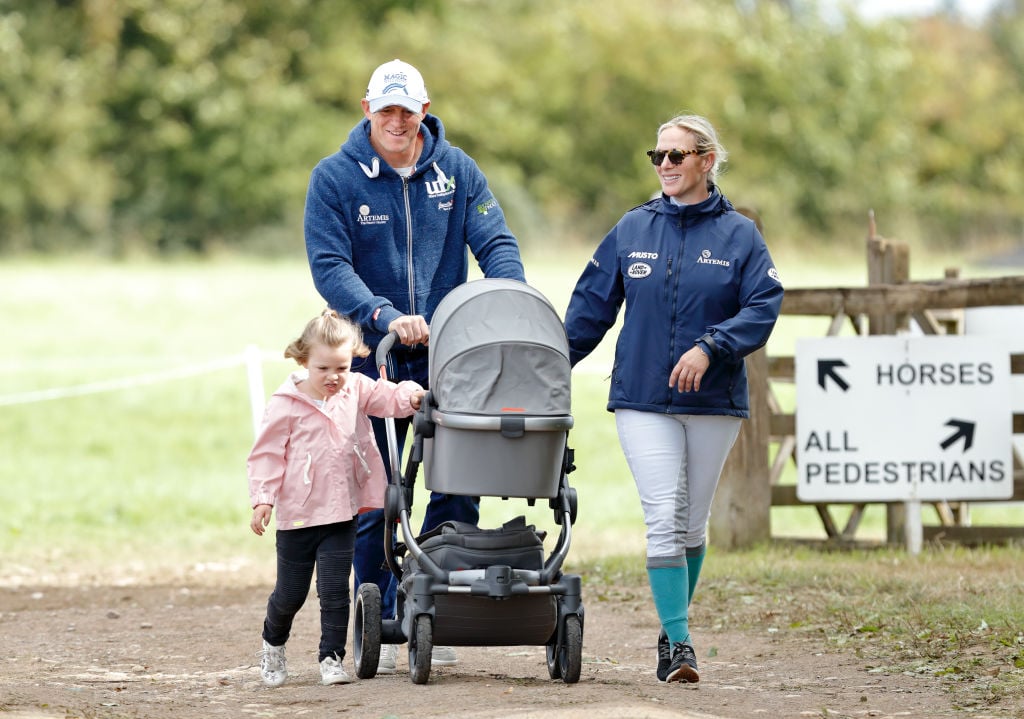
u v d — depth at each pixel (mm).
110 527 44281
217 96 151000
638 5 169250
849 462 35344
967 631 23391
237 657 23922
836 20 175125
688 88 161000
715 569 30969
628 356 20391
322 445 20188
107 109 152250
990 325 39219
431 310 22797
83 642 25688
